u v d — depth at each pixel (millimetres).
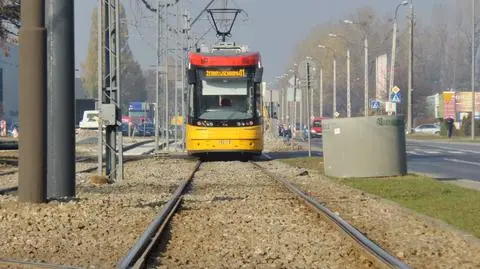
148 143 118250
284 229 23328
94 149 91000
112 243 20484
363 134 42562
